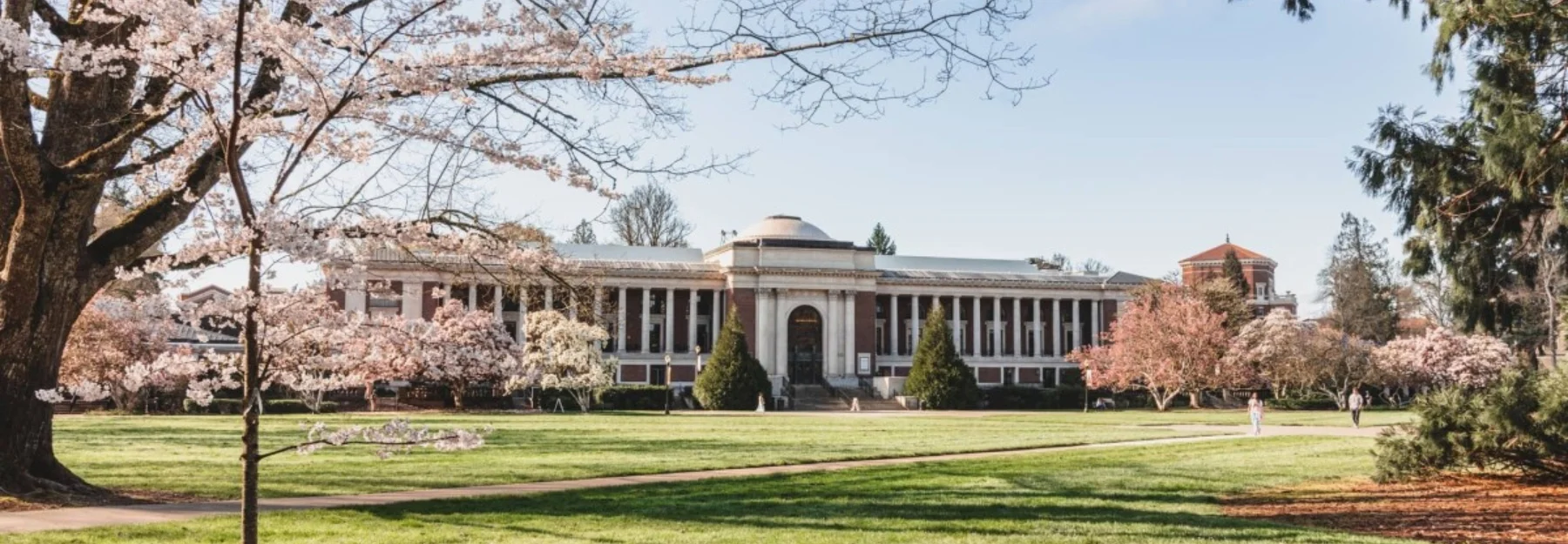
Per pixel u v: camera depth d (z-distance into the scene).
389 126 12.03
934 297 102.56
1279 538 14.09
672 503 17.77
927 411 75.50
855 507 17.12
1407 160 18.03
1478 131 16.94
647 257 96.25
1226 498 18.92
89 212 17.45
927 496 18.81
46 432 17.92
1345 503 18.11
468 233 15.75
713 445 32.66
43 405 17.78
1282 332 80.06
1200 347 77.69
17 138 15.01
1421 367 82.81
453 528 14.91
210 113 10.10
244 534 9.40
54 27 15.84
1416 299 95.88
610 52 13.09
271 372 12.32
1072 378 100.44
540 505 17.56
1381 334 102.62
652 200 104.56
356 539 13.99
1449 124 18.12
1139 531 14.59
